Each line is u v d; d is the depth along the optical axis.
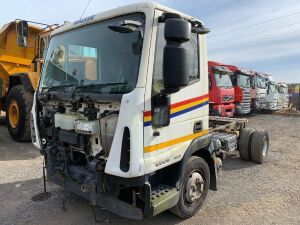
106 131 3.30
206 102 4.30
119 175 3.09
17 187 5.28
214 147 4.84
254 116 20.44
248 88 17.52
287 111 23.86
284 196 5.23
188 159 3.97
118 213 3.32
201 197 4.40
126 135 3.10
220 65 14.23
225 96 13.94
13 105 8.43
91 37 3.73
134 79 3.16
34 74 7.95
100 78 3.51
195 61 4.03
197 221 4.21
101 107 3.40
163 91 3.22
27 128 8.14
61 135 3.78
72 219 4.19
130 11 3.37
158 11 3.30
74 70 3.85
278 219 4.36
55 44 4.30
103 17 3.63
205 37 4.23
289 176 6.36
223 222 4.22
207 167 4.45
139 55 3.19
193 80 3.98
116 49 3.42
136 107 3.07
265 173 6.54
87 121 3.44
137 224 4.06
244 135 7.30
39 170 6.21
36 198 4.83
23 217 4.23
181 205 4.02
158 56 3.29
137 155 3.07
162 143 3.42
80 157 3.79
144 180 3.23
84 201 4.74
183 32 2.84
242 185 5.75
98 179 3.32
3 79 9.55
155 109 3.27
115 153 3.13
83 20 3.89
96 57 3.59
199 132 4.17
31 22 7.96
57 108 4.02
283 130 13.37
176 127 3.65
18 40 7.68
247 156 7.30
